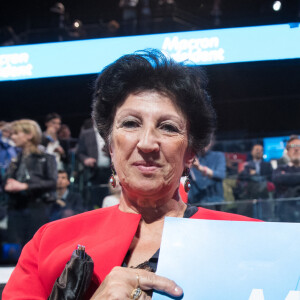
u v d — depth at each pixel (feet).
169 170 3.07
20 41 14.90
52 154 11.23
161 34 12.67
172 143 3.06
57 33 14.85
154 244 3.18
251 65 12.51
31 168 10.86
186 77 3.22
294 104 15.84
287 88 17.44
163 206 3.28
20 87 19.81
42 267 3.23
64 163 11.57
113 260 3.05
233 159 10.70
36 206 10.59
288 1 13.07
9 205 10.53
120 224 3.27
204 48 12.40
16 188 10.59
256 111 15.84
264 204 9.70
